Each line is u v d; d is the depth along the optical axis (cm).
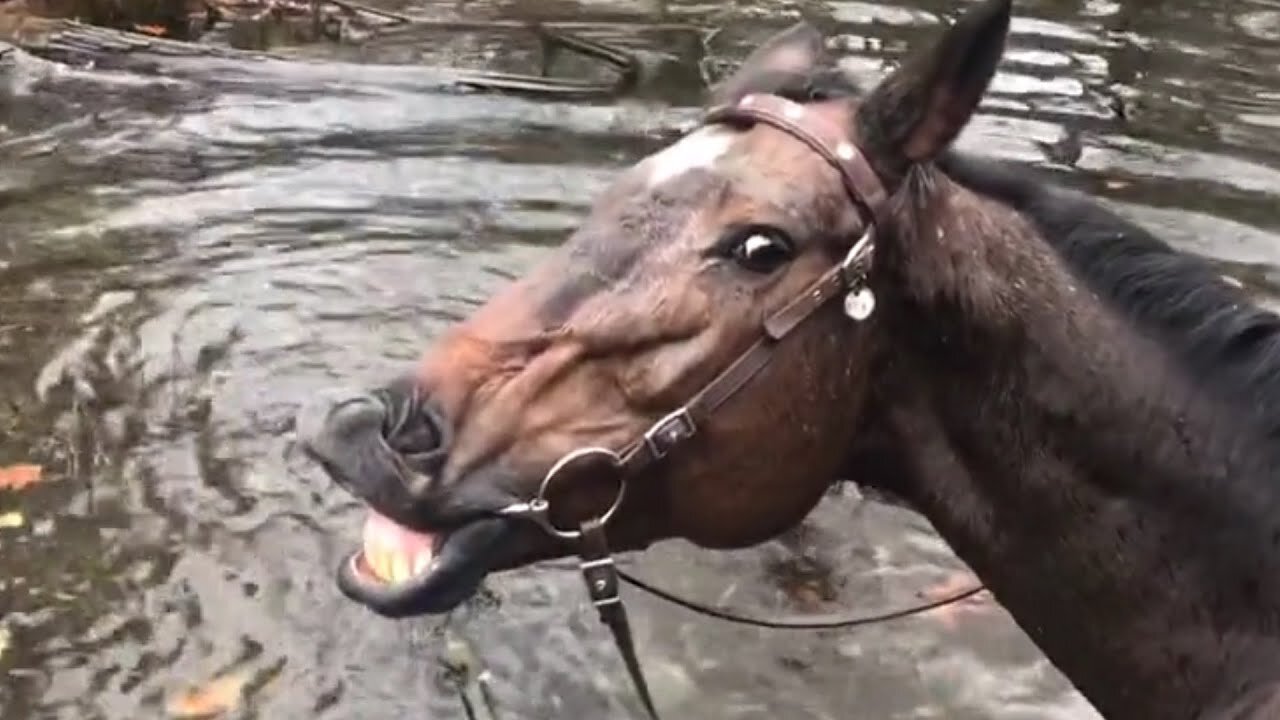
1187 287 287
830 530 561
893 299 286
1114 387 285
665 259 275
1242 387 281
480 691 477
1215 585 284
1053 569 295
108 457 580
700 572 537
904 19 1084
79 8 1046
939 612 514
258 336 658
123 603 510
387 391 283
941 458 297
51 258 714
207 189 789
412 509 275
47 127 856
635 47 1025
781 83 293
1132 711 299
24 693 471
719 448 280
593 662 491
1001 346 288
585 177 815
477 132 868
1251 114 912
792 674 485
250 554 536
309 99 903
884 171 278
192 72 934
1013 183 297
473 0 1137
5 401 609
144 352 645
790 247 274
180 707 468
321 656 491
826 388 282
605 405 278
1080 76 962
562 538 284
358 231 749
